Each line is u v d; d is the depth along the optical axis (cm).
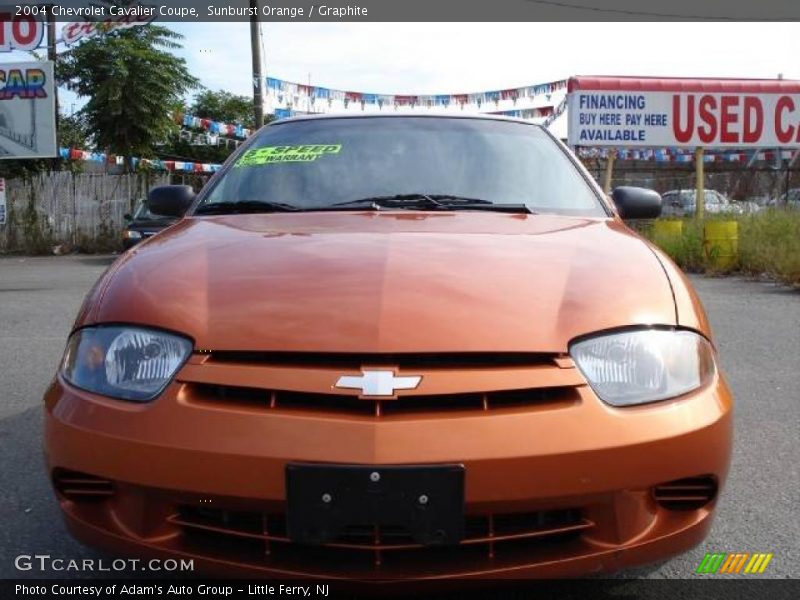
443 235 251
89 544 201
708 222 1141
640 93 1569
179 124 2092
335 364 188
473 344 189
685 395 200
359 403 182
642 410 192
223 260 231
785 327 648
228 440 181
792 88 1584
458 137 337
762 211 1359
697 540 200
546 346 192
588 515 189
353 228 261
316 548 187
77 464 195
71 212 1880
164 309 206
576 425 184
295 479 177
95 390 200
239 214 294
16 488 313
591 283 216
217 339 194
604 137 1576
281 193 307
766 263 1035
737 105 1579
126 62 1898
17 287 1012
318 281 211
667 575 244
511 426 181
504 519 188
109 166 2158
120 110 1864
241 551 189
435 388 182
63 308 797
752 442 367
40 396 449
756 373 493
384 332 190
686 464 192
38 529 275
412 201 299
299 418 181
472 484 177
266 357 191
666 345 204
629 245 252
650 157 2666
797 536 271
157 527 191
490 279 213
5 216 1758
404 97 1869
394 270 215
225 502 182
